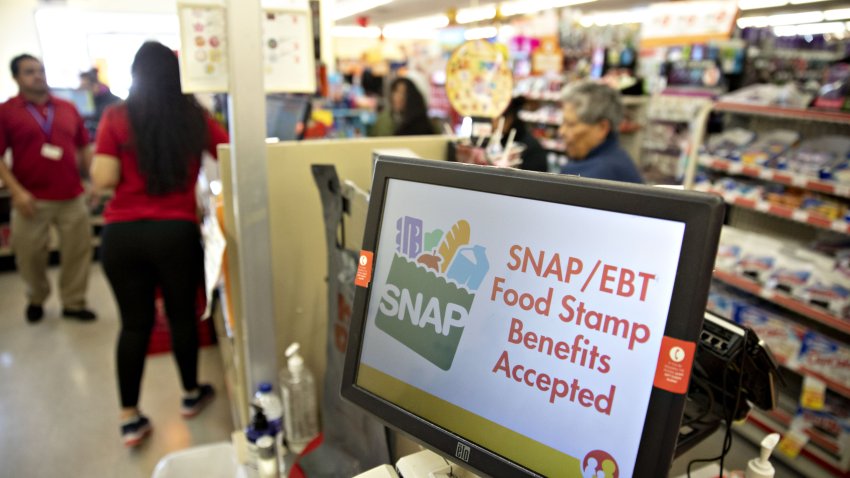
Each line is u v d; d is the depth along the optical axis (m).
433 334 0.75
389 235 0.81
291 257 1.57
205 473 1.66
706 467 1.00
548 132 5.89
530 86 5.98
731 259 2.69
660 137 4.48
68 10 8.36
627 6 7.96
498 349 0.69
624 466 0.58
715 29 3.58
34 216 3.50
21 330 3.59
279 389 1.55
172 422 2.64
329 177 1.19
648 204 0.56
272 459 1.18
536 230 0.66
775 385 0.91
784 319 2.50
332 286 1.24
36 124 3.42
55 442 2.48
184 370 2.59
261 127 1.33
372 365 0.82
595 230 0.61
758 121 2.88
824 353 2.30
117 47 8.97
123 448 2.44
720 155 2.77
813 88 2.54
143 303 2.33
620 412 0.58
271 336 1.49
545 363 0.65
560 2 7.54
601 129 2.27
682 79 3.78
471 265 0.71
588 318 0.61
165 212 2.21
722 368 0.91
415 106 4.15
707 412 0.95
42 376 3.04
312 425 1.56
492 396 0.69
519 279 0.67
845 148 2.35
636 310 0.58
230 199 1.50
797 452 2.29
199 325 3.37
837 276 2.28
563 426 0.63
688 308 0.54
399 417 0.77
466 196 0.72
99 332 3.58
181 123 2.09
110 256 2.21
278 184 1.51
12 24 7.43
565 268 0.63
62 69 8.54
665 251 0.56
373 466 1.13
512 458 0.66
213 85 1.29
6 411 2.70
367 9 9.25
